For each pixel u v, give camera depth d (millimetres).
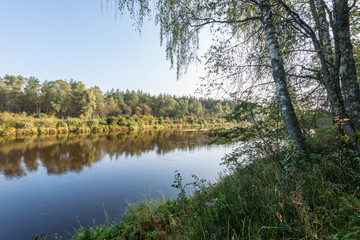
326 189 1924
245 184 2785
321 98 3172
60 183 9836
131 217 3818
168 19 3662
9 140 24750
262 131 3590
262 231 1670
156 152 18438
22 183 9836
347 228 1425
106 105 70312
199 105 81062
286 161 2611
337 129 2572
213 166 12766
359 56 3758
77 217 6375
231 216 2059
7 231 5617
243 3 3213
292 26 3283
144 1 2922
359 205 1581
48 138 28594
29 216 6465
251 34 4246
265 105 3887
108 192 8586
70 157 15922
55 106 55000
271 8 3342
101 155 16969
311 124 3332
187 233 2293
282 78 3090
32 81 61125
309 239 1426
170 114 82688
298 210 1694
